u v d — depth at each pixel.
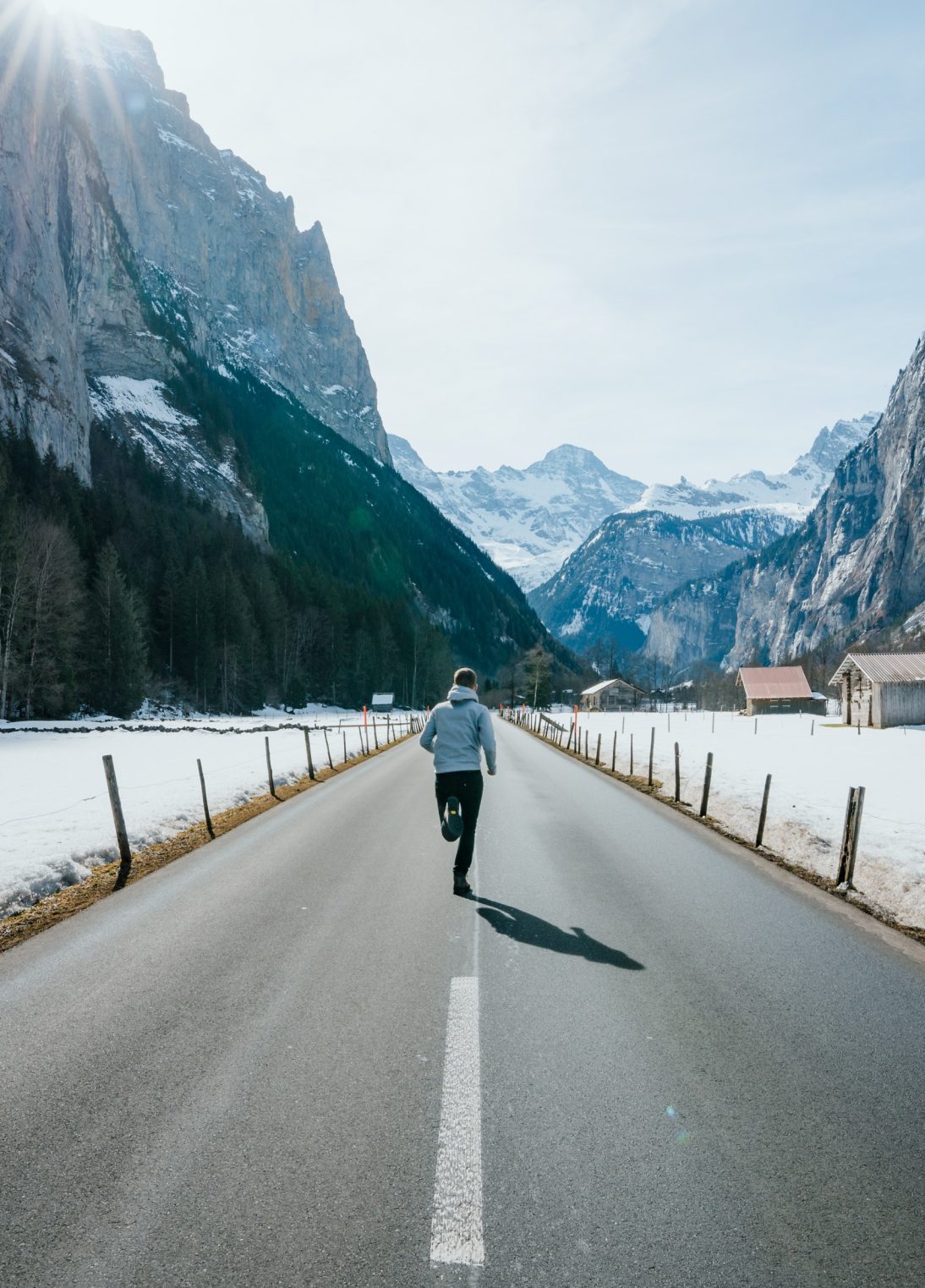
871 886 7.17
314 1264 2.22
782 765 21.62
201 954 5.16
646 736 41.34
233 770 18.08
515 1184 2.62
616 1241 2.33
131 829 9.83
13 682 47.19
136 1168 2.72
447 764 7.06
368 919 5.99
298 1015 4.11
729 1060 3.60
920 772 19.52
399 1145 2.86
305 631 100.56
